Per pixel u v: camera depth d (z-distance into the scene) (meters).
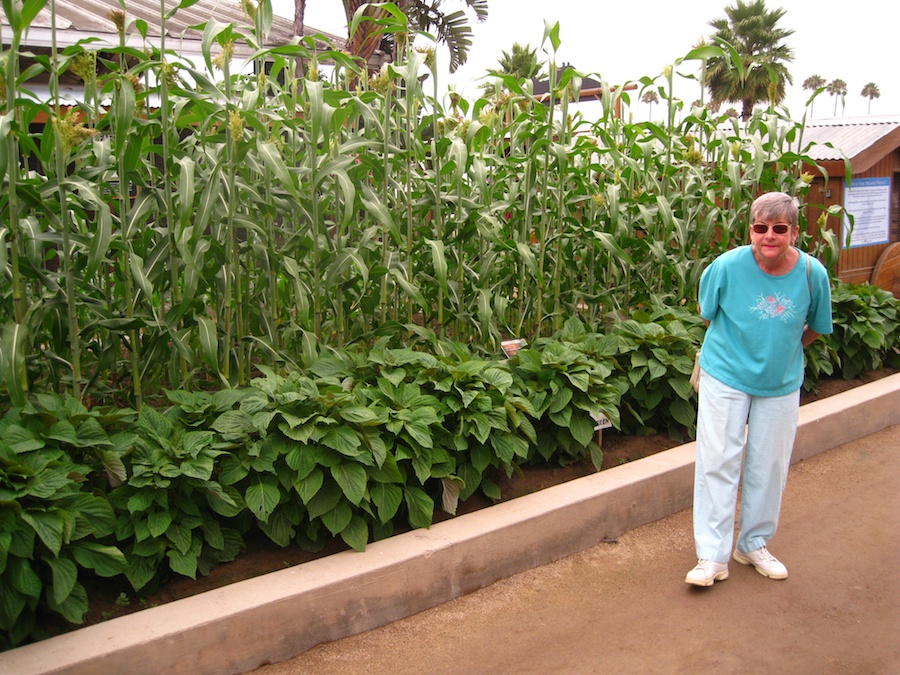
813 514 3.63
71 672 2.07
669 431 4.11
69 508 2.30
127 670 2.15
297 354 3.91
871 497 3.82
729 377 2.86
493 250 4.06
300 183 3.80
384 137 3.57
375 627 2.66
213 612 2.33
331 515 2.73
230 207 3.21
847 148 6.62
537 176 4.79
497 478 3.45
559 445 3.63
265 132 3.27
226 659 2.34
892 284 7.15
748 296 2.79
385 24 3.66
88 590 2.50
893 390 4.97
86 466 2.44
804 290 2.76
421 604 2.78
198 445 2.59
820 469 4.20
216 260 3.41
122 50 3.14
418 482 3.09
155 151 3.29
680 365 3.95
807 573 3.06
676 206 5.09
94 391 3.25
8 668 2.04
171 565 2.45
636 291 5.01
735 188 4.84
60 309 3.10
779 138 5.64
